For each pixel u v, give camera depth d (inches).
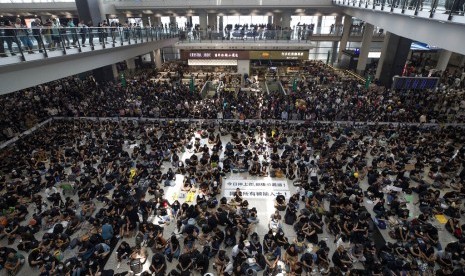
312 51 1718.8
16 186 490.3
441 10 462.3
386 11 685.9
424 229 395.9
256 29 1181.1
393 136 668.1
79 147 616.4
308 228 406.0
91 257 363.6
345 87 1019.9
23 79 474.0
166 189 515.5
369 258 357.1
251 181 542.6
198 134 730.2
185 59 1235.2
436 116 766.5
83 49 609.3
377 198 482.9
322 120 761.0
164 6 1280.8
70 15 1414.9
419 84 756.6
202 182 510.3
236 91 1039.0
